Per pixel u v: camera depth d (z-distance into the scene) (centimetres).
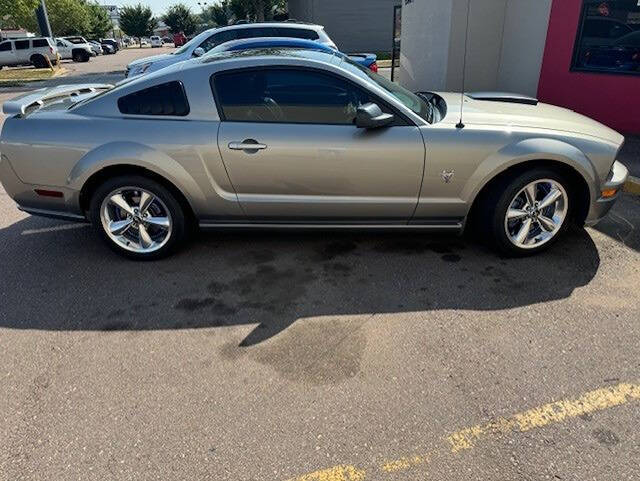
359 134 342
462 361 269
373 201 358
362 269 371
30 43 2639
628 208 471
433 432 223
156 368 269
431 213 365
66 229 458
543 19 781
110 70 2511
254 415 235
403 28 1122
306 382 256
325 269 372
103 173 365
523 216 368
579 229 427
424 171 347
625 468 203
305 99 346
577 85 754
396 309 319
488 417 231
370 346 284
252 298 336
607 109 725
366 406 239
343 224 375
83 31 5388
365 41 2730
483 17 850
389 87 378
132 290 348
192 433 226
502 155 344
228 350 283
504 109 392
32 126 358
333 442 219
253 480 202
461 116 362
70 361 276
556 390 246
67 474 207
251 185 357
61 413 239
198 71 350
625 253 383
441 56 897
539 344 281
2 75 2295
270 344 288
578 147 348
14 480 204
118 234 382
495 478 200
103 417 236
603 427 223
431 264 375
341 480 201
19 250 414
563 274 355
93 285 356
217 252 402
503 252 379
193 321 311
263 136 344
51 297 341
